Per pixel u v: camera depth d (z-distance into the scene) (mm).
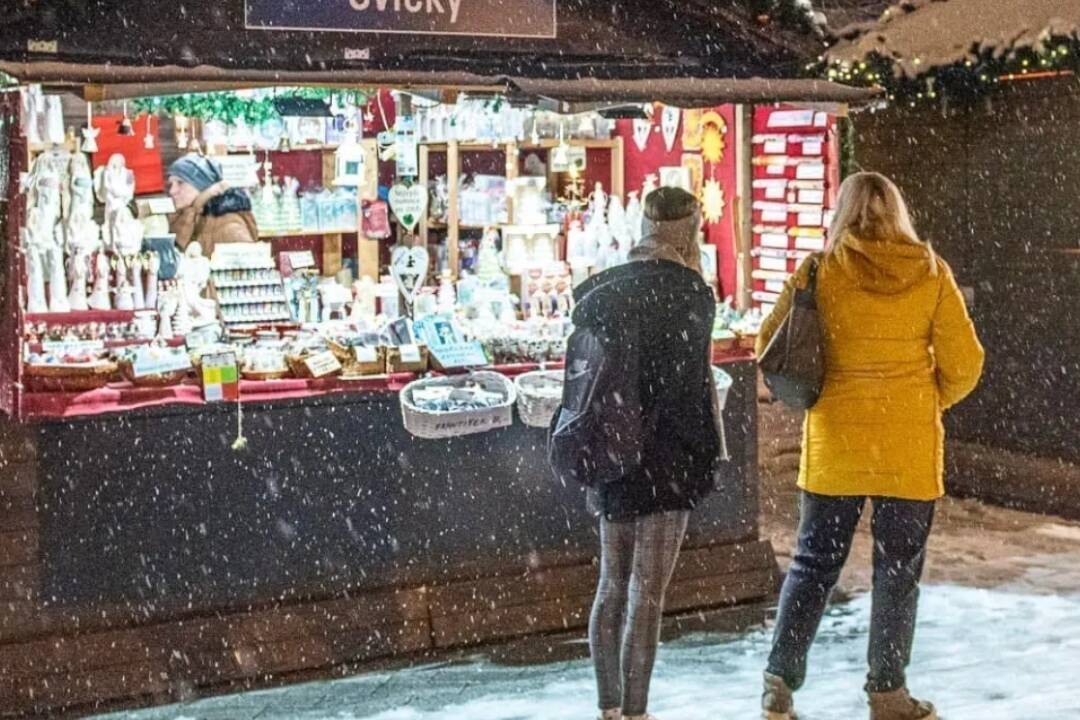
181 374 9328
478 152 14203
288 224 13164
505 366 10453
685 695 8773
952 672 9109
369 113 13258
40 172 10805
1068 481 13758
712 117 13938
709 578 10898
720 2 10484
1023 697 8516
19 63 8430
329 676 9562
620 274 7520
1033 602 10883
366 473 9922
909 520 7809
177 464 9359
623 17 10320
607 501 7594
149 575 9320
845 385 7812
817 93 10578
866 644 9891
